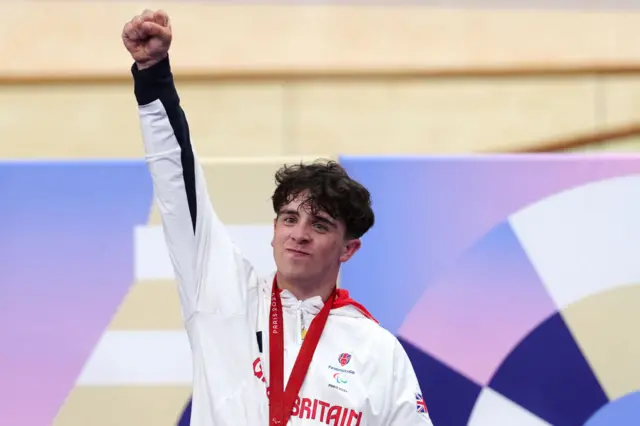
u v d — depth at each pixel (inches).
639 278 386.0
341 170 295.7
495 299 386.6
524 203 389.7
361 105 693.9
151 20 266.1
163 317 384.8
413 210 389.7
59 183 387.5
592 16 706.8
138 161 389.7
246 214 388.2
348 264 387.9
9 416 380.2
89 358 382.9
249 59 698.2
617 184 389.1
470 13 705.6
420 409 287.3
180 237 283.1
